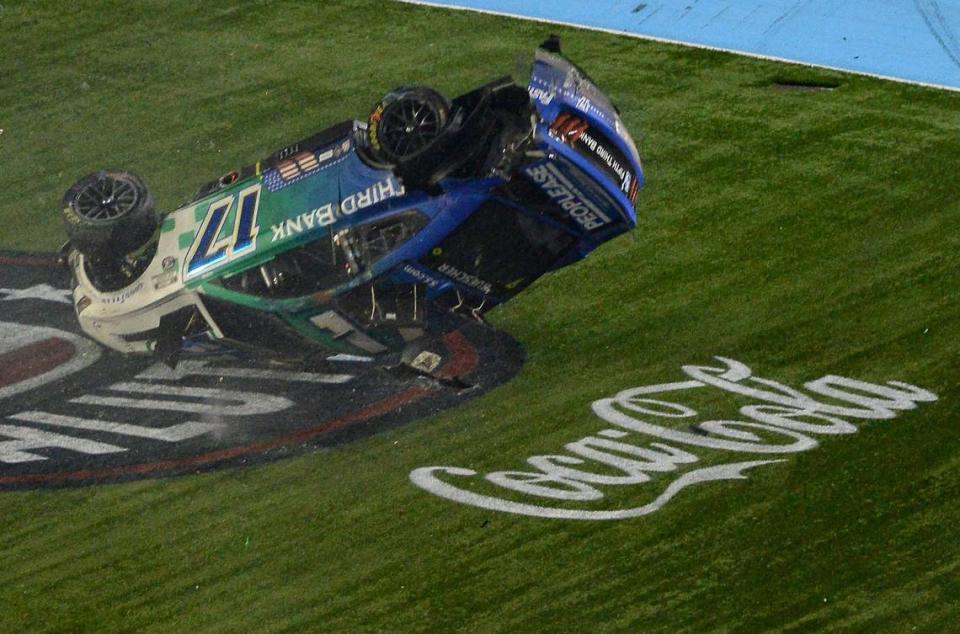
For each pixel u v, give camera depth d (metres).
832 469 33.88
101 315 38.34
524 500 33.53
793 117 50.72
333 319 36.25
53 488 34.91
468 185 33.09
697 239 44.09
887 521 32.12
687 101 52.22
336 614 30.73
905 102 51.34
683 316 40.44
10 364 39.81
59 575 32.34
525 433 35.88
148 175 50.25
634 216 34.72
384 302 35.62
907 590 30.20
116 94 55.94
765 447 34.78
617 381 37.78
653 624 29.88
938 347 38.09
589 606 30.45
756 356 38.44
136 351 39.00
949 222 43.84
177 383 38.78
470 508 33.41
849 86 52.75
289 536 33.03
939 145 48.31
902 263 42.00
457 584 31.28
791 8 58.88
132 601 31.50
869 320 39.50
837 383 37.06
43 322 41.88
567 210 33.84
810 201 45.66
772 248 43.34
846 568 30.92
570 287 42.19
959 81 52.75
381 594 31.20
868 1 59.22
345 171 35.06
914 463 33.84
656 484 33.78
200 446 36.06
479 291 35.88
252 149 51.50
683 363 38.34
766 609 30.03
